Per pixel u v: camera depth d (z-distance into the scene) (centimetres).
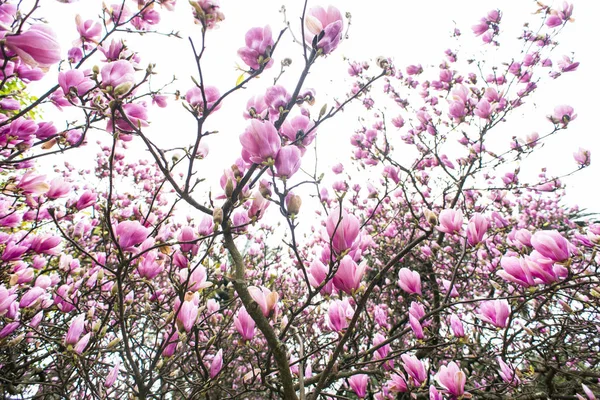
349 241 65
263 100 79
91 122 106
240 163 79
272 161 62
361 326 115
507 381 121
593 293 115
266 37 70
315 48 67
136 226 86
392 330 209
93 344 90
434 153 242
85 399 101
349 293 67
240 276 69
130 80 71
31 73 92
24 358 138
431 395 93
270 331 67
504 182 259
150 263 97
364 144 267
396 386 100
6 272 107
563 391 195
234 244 73
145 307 111
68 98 84
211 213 74
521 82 249
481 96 228
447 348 146
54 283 147
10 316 98
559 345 163
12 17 79
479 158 225
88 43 114
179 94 85
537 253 90
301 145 77
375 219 303
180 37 117
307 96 77
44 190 108
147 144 70
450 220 107
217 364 90
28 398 126
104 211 77
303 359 86
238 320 77
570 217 425
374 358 125
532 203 391
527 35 255
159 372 105
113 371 93
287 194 65
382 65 79
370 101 293
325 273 72
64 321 137
